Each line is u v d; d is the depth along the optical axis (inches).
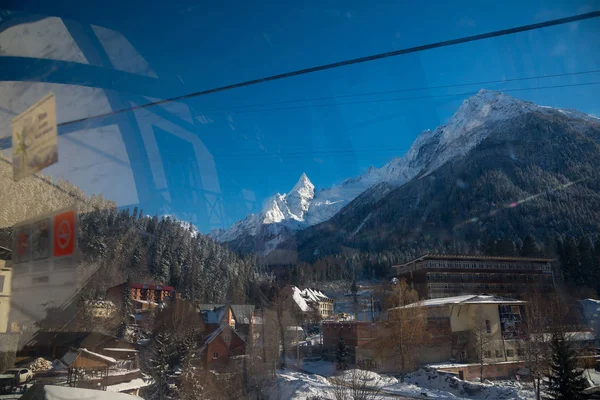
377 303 2150.6
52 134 228.8
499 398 1053.8
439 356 1409.9
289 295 997.2
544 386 1075.9
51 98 230.1
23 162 235.0
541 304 1440.7
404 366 1326.3
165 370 782.5
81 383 427.5
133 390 637.3
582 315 1512.1
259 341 1002.7
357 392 895.1
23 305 272.4
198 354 880.9
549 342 1096.8
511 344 1405.0
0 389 307.3
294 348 1284.4
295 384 910.4
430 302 1632.6
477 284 2153.1
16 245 246.5
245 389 906.7
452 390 1125.7
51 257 247.3
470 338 1446.9
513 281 2075.5
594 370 1170.0
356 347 1354.6
